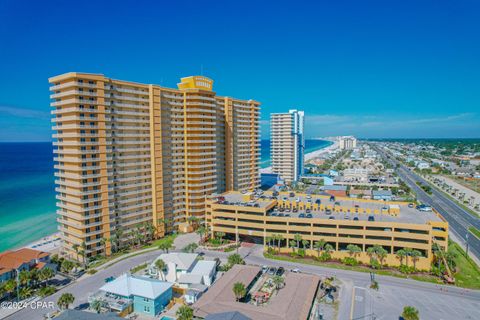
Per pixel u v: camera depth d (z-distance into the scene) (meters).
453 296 94.44
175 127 158.38
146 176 145.12
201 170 162.88
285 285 95.19
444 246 115.88
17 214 199.12
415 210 141.75
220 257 125.94
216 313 77.44
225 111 190.38
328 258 121.06
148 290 87.75
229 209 141.88
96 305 82.50
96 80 122.19
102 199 126.25
